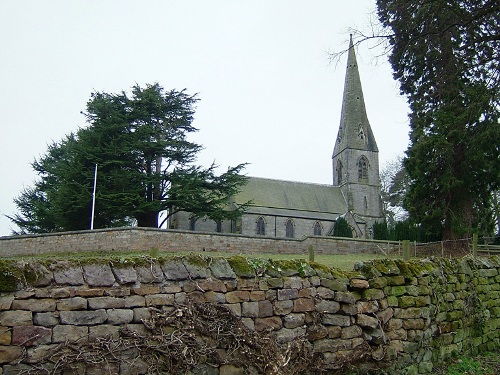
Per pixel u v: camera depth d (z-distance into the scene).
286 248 30.52
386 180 61.84
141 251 25.56
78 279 5.17
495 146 23.92
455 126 22.89
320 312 6.84
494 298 10.31
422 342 7.81
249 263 6.49
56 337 4.89
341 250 30.45
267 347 6.14
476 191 26.28
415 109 25.02
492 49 17.12
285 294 6.59
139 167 37.62
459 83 19.61
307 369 6.48
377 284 7.48
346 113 74.00
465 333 9.12
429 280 8.40
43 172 46.78
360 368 6.97
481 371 8.12
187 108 39.44
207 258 6.21
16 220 45.69
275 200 61.31
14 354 4.65
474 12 16.12
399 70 21.92
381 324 7.37
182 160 37.84
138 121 38.12
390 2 16.34
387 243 28.52
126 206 33.88
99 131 36.69
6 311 4.70
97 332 5.13
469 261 10.21
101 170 35.91
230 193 38.50
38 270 4.97
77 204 34.75
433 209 26.39
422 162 26.25
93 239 26.19
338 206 66.31
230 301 6.12
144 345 5.30
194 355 5.57
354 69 76.06
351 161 70.62
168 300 5.67
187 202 35.88
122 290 5.40
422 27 16.30
